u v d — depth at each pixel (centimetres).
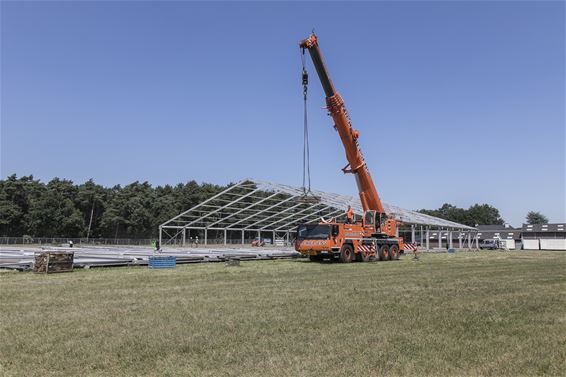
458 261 3138
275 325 864
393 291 1367
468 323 882
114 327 846
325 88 2667
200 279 1727
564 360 640
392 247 3306
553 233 9950
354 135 2764
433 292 1343
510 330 823
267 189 5159
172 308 1052
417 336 777
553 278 1789
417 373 585
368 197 2964
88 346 713
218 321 901
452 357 654
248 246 6831
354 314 976
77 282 1598
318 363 624
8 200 9012
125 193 10494
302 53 2588
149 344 724
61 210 9188
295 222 6619
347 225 2908
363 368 602
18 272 2003
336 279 1741
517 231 10825
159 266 2295
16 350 695
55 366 620
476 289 1416
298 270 2184
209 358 652
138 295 1271
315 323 882
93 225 10069
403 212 5891
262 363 625
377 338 762
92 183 10144
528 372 592
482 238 11006
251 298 1213
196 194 10669
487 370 598
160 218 10138
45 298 1210
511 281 1669
